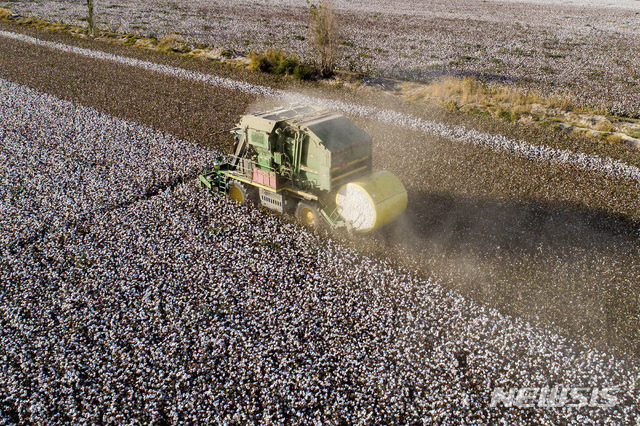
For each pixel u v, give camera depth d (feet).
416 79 113.60
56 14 188.65
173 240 51.85
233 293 43.83
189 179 65.31
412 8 228.63
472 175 67.21
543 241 51.83
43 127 82.28
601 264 47.73
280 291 44.01
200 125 82.94
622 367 36.35
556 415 33.22
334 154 49.03
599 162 71.41
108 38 152.25
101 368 36.78
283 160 52.85
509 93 98.68
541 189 63.46
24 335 39.73
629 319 40.55
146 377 36.14
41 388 35.32
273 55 119.85
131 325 40.50
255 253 49.60
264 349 38.27
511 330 39.52
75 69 117.50
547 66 126.00
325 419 33.19
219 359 37.68
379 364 36.78
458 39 158.40
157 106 92.73
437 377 36.01
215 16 190.19
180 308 42.39
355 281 45.16
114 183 63.72
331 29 112.68
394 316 41.50
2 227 54.08
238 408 33.53
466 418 32.91
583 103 94.94
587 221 56.03
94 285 44.78
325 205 51.83
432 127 85.15
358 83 109.40
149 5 214.28
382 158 72.18
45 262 48.06
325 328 39.99
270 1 238.89
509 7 238.48
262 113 55.62
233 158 58.29
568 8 238.07
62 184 63.36
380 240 51.60
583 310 41.68
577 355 37.52
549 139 79.87
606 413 33.17
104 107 92.07
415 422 33.06
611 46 151.33
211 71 117.80
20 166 68.13
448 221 55.62
